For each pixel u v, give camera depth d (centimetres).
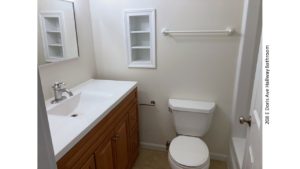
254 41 167
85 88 189
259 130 94
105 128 142
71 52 185
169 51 201
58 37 166
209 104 199
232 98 199
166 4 188
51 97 164
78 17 193
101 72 229
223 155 220
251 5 159
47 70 158
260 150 88
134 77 220
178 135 209
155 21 195
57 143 100
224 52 188
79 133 109
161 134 233
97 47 221
